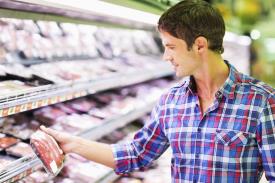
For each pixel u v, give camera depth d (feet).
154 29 14.39
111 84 9.85
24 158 6.37
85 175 9.02
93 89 8.93
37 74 8.18
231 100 5.61
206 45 5.44
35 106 6.68
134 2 7.15
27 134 7.78
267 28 20.33
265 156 5.41
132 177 11.34
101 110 10.76
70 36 11.71
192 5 5.38
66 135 6.26
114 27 11.83
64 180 8.64
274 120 5.40
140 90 14.20
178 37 5.35
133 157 6.40
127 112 11.16
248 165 5.54
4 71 7.80
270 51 20.36
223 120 5.60
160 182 11.19
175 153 5.96
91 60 11.66
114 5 6.59
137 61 13.62
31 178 7.81
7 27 8.96
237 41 19.39
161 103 6.26
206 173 5.63
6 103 5.92
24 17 7.64
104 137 11.50
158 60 15.03
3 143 7.12
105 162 6.34
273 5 20.26
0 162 6.31
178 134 5.88
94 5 6.47
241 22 20.16
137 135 6.53
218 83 5.73
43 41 10.32
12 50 8.89
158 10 8.36
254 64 20.52
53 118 9.11
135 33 15.80
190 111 5.86
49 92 7.15
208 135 5.64
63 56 10.66
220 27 5.47
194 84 5.87
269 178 5.45
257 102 5.50
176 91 6.17
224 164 5.54
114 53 13.52
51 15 8.43
